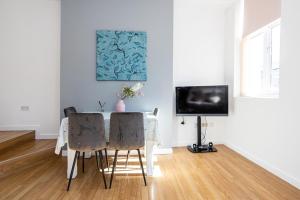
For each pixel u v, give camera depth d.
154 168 3.06
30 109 4.08
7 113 4.05
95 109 3.73
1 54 4.00
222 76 4.31
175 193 2.31
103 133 2.51
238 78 3.95
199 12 4.24
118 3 3.72
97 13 3.69
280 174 2.67
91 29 3.69
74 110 3.24
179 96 3.98
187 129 4.30
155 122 2.74
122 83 3.76
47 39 4.05
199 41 4.26
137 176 2.79
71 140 2.48
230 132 4.10
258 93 3.53
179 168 3.05
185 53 4.23
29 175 2.80
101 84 3.73
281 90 2.65
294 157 2.44
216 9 4.27
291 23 2.46
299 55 2.34
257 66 3.62
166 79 3.81
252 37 3.68
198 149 3.87
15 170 2.89
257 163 3.19
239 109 3.75
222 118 4.36
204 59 4.27
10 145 3.32
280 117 2.68
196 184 2.53
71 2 3.66
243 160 3.38
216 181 2.61
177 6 4.20
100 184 2.55
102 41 3.69
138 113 2.51
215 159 3.44
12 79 4.04
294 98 2.43
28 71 4.05
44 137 4.08
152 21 3.77
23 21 4.01
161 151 3.78
